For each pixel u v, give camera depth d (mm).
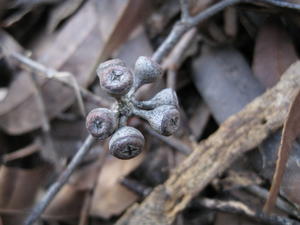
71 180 119
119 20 121
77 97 124
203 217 108
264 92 109
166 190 102
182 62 122
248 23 120
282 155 88
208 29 121
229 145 100
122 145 74
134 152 76
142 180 117
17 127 128
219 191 106
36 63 124
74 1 136
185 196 100
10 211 117
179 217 105
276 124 98
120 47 128
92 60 128
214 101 114
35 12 139
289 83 100
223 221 103
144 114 78
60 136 129
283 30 114
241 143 99
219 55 119
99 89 127
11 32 141
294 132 89
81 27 133
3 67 136
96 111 75
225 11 120
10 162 129
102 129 75
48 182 123
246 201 103
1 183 118
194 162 102
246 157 103
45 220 117
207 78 118
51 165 125
